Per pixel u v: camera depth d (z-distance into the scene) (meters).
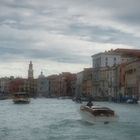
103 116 44.94
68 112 72.06
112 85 143.00
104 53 157.38
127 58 154.50
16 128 41.94
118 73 137.25
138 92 118.12
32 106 102.38
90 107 48.34
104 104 102.62
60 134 36.47
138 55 151.75
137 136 34.84
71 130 39.53
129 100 107.62
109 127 41.81
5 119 55.16
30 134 36.72
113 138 33.75
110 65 156.62
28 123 48.09
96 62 164.38
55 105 109.62
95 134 36.22
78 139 33.22
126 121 48.31
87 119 48.34
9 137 34.69
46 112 72.62
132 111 69.56
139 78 118.25
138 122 46.94
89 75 178.50
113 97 126.38
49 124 46.28
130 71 125.31
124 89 130.50
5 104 117.44
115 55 157.00
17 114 66.69
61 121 50.34
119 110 72.94
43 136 35.22
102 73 155.25
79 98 131.00
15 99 117.31
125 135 35.50
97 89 161.12
